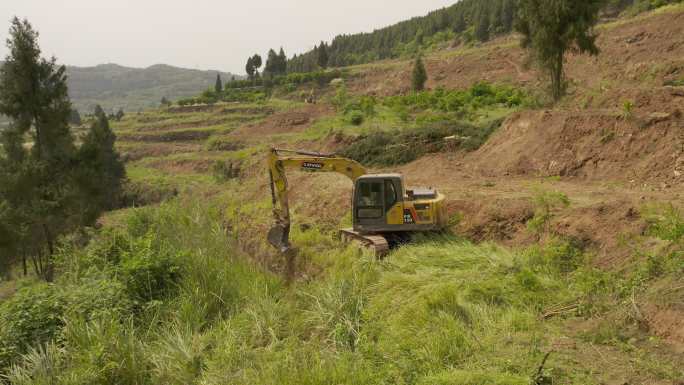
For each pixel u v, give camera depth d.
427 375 6.18
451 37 117.31
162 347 8.81
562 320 7.35
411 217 11.81
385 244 11.18
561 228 10.27
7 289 21.55
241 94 97.62
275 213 13.09
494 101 37.12
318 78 96.31
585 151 16.06
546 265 9.28
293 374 6.95
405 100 43.06
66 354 8.37
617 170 14.52
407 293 8.88
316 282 11.07
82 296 9.96
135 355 8.28
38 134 25.98
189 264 11.76
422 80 55.34
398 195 11.80
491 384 5.51
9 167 24.66
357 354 7.31
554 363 5.87
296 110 62.59
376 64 105.12
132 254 12.19
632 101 16.52
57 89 25.69
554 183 15.13
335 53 147.12
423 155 24.31
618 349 6.13
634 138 14.84
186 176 50.09
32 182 24.34
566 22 21.33
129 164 65.25
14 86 24.70
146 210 18.36
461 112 31.91
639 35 43.12
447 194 14.65
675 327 6.06
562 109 20.05
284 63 124.69
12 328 9.02
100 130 28.98
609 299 7.45
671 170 12.95
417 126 29.89
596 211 10.09
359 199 12.00
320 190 18.48
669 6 47.34
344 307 9.05
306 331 9.23
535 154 17.91
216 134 71.75
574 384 5.39
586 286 7.93
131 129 82.81
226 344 8.59
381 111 38.75
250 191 23.56
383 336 7.79
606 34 47.19
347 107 42.03
